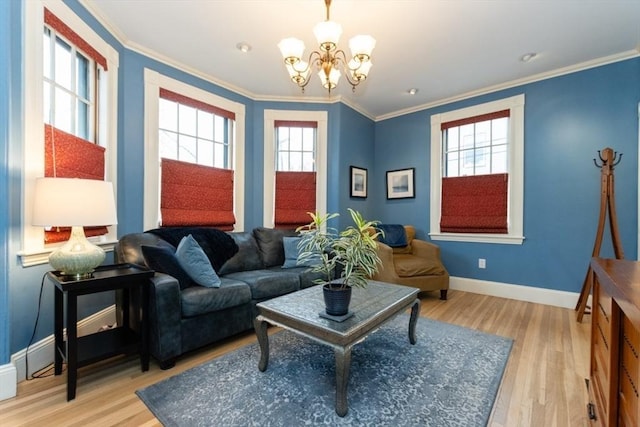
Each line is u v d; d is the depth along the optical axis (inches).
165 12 87.5
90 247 66.8
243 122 143.6
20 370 65.0
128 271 71.9
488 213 138.6
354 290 81.0
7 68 60.3
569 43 101.7
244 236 122.3
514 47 104.5
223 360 76.5
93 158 86.8
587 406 56.8
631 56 107.3
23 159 65.3
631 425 36.1
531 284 128.3
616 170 110.4
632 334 36.5
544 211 125.0
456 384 65.5
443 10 85.1
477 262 142.6
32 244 67.4
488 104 139.0
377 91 142.9
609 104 111.6
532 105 127.5
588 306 113.0
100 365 73.5
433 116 156.5
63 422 53.2
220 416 54.9
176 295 73.4
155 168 110.9
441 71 122.4
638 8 83.5
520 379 68.2
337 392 55.4
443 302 127.6
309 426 52.5
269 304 70.2
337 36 67.1
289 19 90.3
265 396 61.1
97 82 92.7
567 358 77.9
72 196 61.4
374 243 64.9
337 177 150.1
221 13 87.8
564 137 120.5
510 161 133.0
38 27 68.2
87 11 84.1
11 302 62.9
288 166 153.9
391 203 172.2
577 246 118.3
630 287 37.0
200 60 115.5
